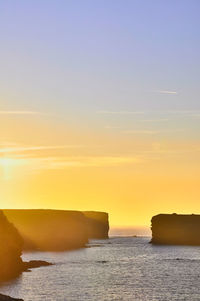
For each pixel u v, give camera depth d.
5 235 145.25
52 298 98.06
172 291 109.31
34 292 105.12
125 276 136.50
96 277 133.38
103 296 101.25
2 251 139.12
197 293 106.75
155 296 102.44
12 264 144.62
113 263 177.25
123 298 99.38
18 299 87.62
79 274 139.62
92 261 185.62
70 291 107.06
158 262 183.12
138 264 174.25
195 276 137.62
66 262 179.88
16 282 120.75
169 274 142.50
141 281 125.88
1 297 86.88
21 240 153.88
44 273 141.12
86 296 100.94
